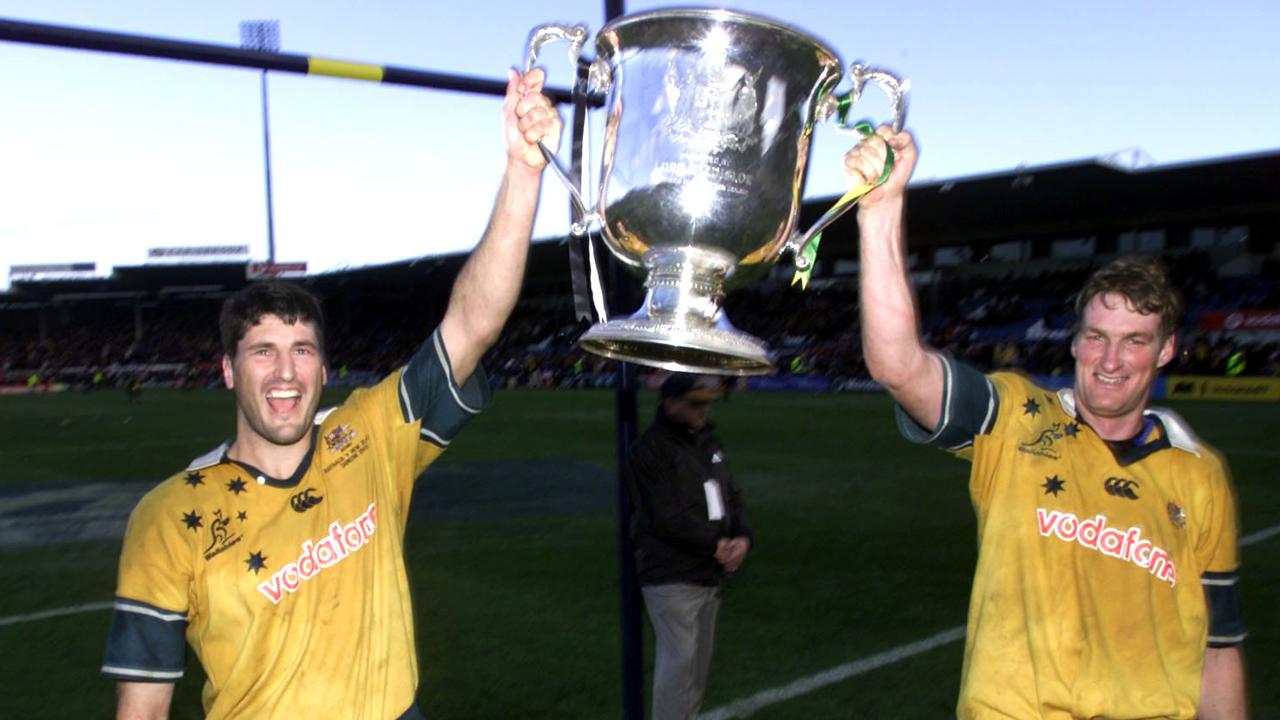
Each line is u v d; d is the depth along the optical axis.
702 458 3.73
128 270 51.94
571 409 22.84
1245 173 24.41
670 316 1.81
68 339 56.44
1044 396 2.37
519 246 2.22
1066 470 2.25
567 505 9.76
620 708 4.42
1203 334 27.14
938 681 4.71
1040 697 2.15
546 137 2.02
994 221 32.06
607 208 1.90
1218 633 2.27
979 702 2.20
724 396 24.94
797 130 1.89
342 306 54.50
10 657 5.28
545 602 6.15
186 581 2.13
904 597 6.18
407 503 2.47
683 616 3.68
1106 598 2.18
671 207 1.81
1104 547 2.20
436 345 2.38
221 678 2.14
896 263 2.17
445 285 47.91
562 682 4.75
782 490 10.46
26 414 25.19
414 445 2.44
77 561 7.67
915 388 2.26
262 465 2.26
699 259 1.87
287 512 2.21
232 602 2.13
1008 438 2.30
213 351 50.34
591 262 1.95
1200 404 21.44
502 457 13.69
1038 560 2.21
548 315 45.97
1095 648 2.17
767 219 1.85
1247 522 8.47
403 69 2.48
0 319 60.19
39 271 58.19
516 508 9.61
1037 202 28.75
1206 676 2.29
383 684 2.21
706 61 1.81
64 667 5.12
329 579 2.19
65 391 43.41
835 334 36.03
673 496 3.64
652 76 1.83
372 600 2.25
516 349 43.25
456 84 2.54
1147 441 2.29
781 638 5.36
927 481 10.99
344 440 2.35
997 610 2.23
